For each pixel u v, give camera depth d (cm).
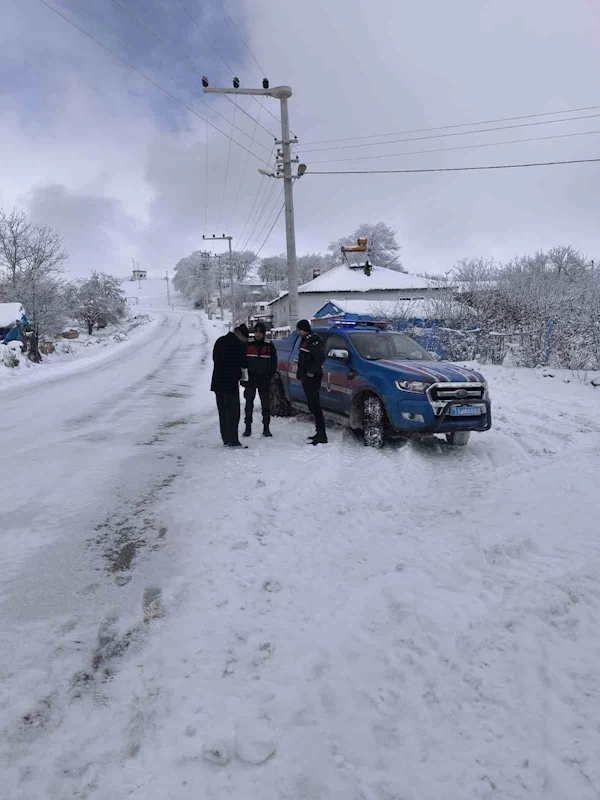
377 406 656
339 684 215
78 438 728
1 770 171
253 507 428
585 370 1276
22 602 283
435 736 186
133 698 208
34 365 2156
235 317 6244
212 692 211
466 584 295
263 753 178
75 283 5653
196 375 1803
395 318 2144
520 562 320
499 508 421
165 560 336
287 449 648
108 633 254
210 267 11069
